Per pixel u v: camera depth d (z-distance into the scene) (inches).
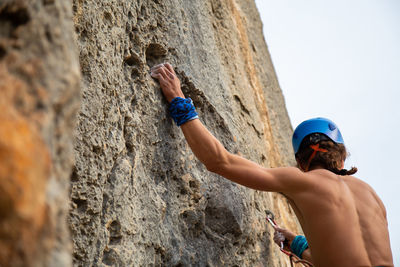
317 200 74.6
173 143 83.8
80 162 62.6
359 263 69.9
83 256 61.9
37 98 33.3
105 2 73.0
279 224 121.6
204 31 109.8
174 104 82.0
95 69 68.1
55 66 35.5
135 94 78.2
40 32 35.6
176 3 97.3
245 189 98.0
